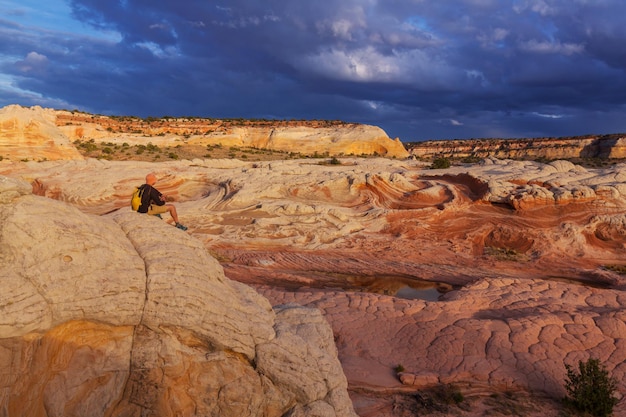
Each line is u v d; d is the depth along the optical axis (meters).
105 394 7.55
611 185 33.66
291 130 110.19
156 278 7.70
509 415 11.81
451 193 36.25
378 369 13.80
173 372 7.93
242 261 26.97
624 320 16.42
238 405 8.41
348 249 30.44
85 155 73.75
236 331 8.32
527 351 14.63
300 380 8.70
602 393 12.04
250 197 36.34
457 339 15.18
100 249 7.38
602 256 30.45
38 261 6.77
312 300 18.36
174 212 9.24
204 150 93.12
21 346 6.72
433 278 25.59
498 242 32.28
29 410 6.86
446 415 11.60
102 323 7.46
